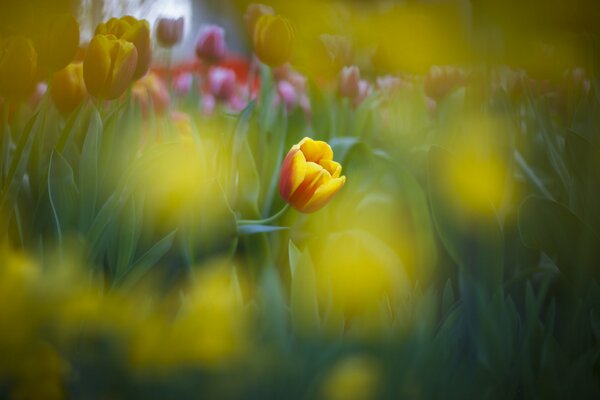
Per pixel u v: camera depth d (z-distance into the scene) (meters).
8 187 1.36
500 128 1.53
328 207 1.62
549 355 1.26
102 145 1.44
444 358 1.17
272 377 1.06
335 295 1.29
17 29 1.48
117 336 1.07
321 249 1.56
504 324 1.30
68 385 1.07
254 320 1.17
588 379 1.24
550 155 1.59
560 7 1.54
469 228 1.35
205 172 1.50
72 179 1.35
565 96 1.86
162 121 1.63
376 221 1.58
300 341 1.13
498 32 1.56
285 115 1.68
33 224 1.35
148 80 1.83
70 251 1.28
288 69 2.53
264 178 1.64
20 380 1.07
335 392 1.06
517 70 1.83
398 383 1.09
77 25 1.43
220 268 1.35
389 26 1.90
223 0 2.55
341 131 1.99
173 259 1.36
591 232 1.37
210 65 2.56
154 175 1.39
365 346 1.10
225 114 1.84
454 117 1.83
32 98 1.81
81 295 1.10
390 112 2.35
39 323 1.08
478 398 1.18
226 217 1.37
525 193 1.63
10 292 1.07
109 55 1.40
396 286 1.35
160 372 1.06
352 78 2.01
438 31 1.80
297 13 2.01
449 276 1.54
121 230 1.35
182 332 1.06
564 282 1.44
